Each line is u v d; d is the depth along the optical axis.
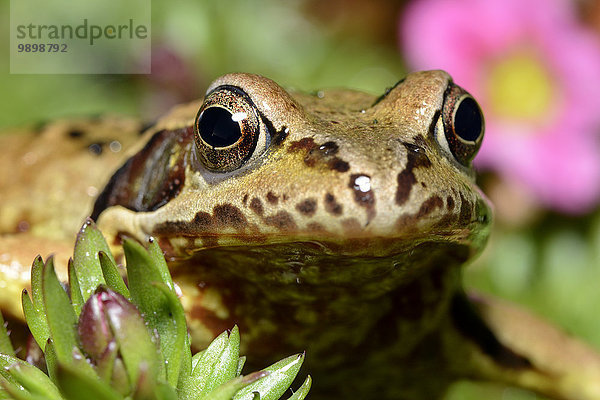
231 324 0.23
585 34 0.29
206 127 0.22
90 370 0.20
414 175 0.21
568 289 0.29
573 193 0.29
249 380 0.20
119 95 0.33
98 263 0.21
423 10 0.29
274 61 0.32
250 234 0.22
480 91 0.29
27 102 0.34
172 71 0.31
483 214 0.22
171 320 0.20
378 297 0.23
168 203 0.23
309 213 0.21
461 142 0.23
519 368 0.25
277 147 0.22
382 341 0.24
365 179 0.21
